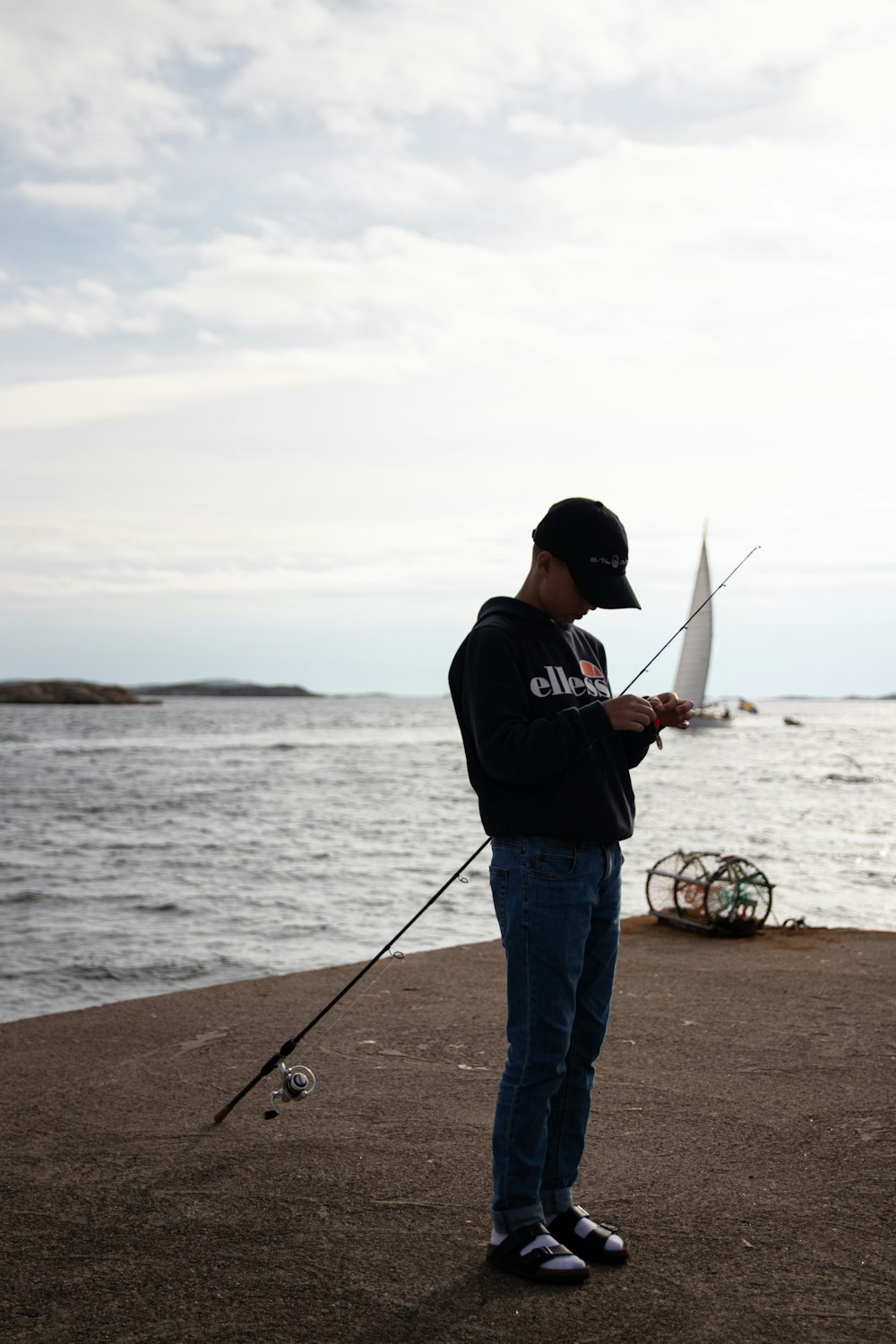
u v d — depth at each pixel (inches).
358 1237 110.0
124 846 719.1
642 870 546.0
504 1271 102.7
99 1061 171.9
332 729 3462.1
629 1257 105.2
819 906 450.0
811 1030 182.7
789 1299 96.6
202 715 5324.8
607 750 108.5
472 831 810.2
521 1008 104.3
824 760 1879.9
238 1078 163.0
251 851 689.6
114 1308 96.4
